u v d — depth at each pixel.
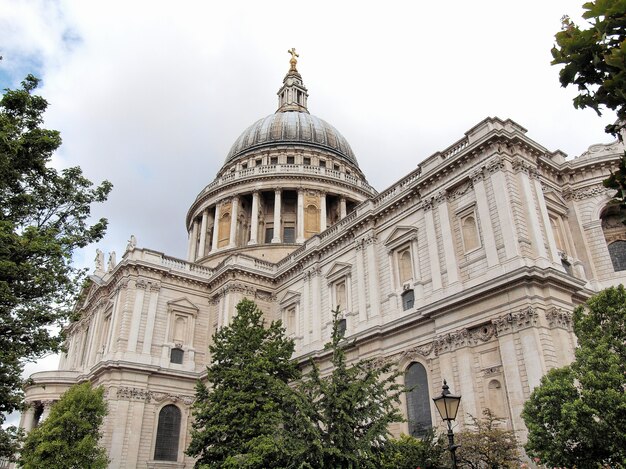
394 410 23.80
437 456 23.94
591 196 38.88
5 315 21.61
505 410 29.52
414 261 39.41
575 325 24.70
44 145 23.95
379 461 23.25
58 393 55.75
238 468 26.94
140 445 47.53
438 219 38.09
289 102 97.06
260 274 56.34
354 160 89.06
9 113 24.09
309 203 73.19
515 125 37.06
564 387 21.97
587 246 37.72
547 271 30.31
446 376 32.97
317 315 47.84
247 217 75.44
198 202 78.94
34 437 38.72
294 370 34.41
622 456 19.78
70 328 70.12
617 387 21.02
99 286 58.59
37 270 22.25
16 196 23.25
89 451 38.44
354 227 45.88
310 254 50.97
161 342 52.88
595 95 9.70
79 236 25.12
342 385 24.08
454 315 33.72
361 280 43.50
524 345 29.09
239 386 32.09
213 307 57.28
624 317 22.69
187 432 50.66
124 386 48.47
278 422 24.19
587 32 9.41
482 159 35.75
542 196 35.12
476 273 34.06
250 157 81.50
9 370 22.44
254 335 34.94
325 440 22.84
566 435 20.94
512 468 24.06
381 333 38.84
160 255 56.78
